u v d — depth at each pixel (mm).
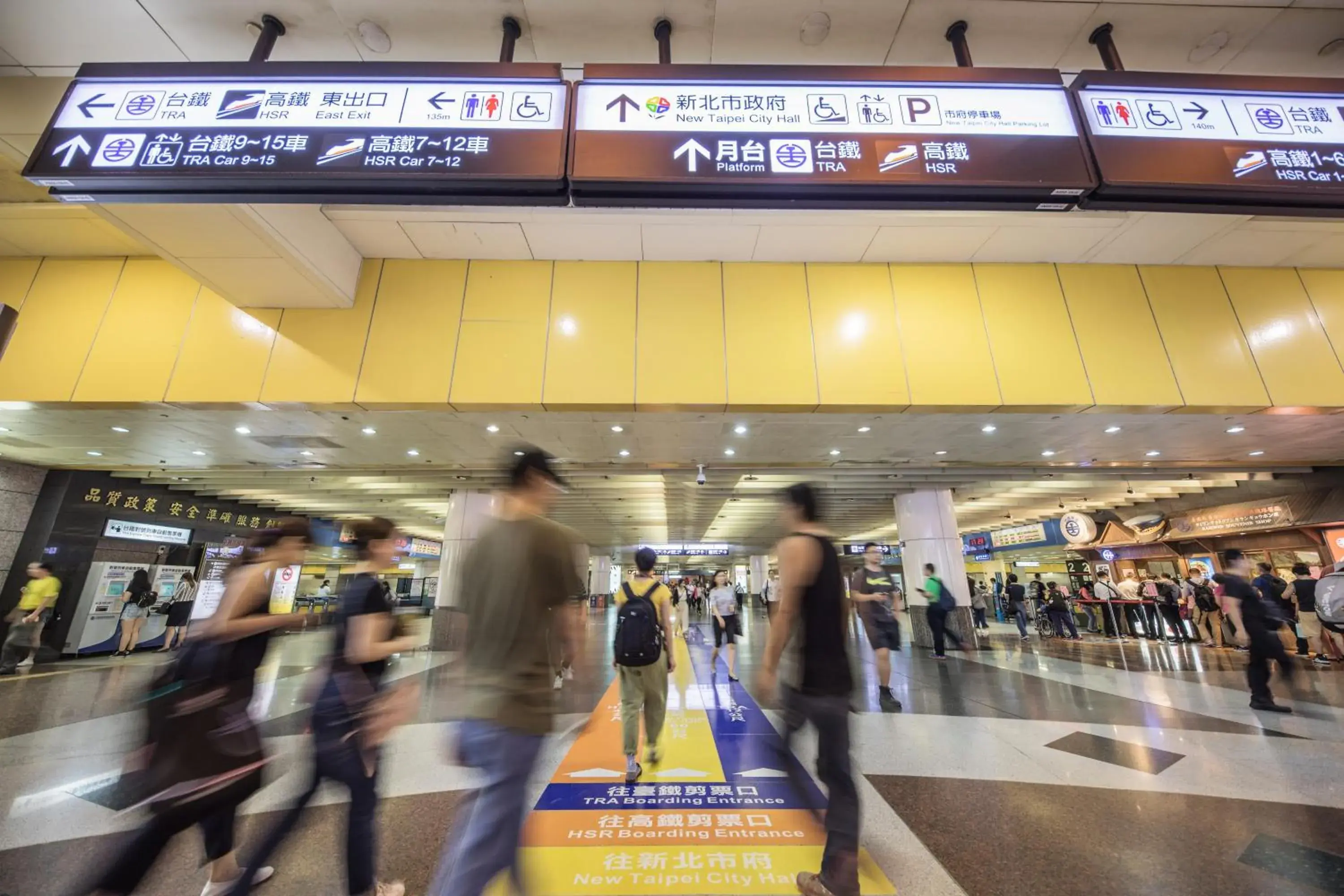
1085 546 15984
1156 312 6754
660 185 2311
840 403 6473
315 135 2348
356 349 6453
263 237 5242
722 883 2197
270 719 4988
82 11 3242
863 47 3359
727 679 6934
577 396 6418
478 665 1550
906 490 11984
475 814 1419
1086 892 2180
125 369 6410
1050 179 2338
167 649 11141
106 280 6738
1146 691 6117
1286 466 10266
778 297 6785
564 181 2314
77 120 2336
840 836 1969
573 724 4727
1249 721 4703
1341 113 2480
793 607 2186
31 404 6402
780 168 2338
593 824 2697
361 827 2064
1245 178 2357
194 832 2689
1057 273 6918
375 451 8883
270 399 6324
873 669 7816
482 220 6086
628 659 3342
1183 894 2152
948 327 6715
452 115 2402
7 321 2525
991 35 3291
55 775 3592
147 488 12312
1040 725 4621
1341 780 3273
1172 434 7914
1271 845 2508
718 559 41375
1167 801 3027
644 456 9297
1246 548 11953
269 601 2150
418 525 19453
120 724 4957
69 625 10305
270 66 2438
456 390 6375
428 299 6645
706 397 6453
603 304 6691
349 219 6055
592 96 2449
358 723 2172
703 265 6867
